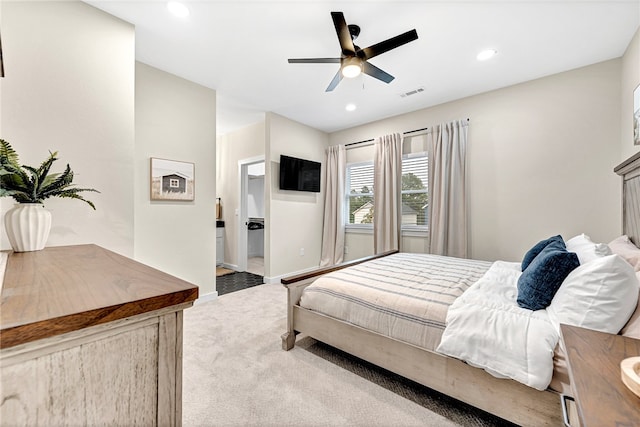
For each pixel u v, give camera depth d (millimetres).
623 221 1973
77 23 1900
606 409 509
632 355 698
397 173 4078
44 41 1771
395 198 4055
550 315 1316
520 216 3135
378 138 4281
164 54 2611
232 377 1779
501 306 1439
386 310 1713
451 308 1513
